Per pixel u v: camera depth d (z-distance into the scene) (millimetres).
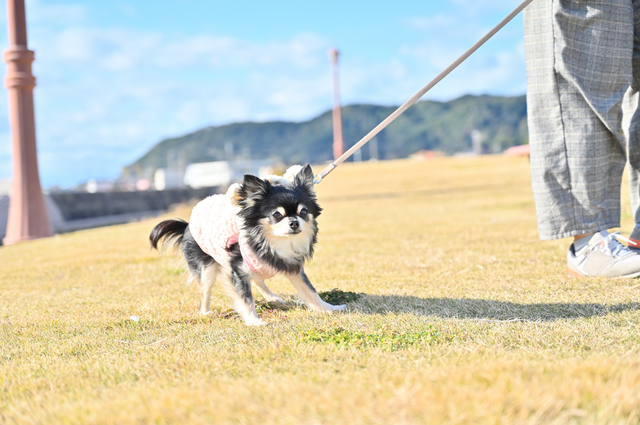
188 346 2809
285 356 2492
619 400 1588
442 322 3045
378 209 13078
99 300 4398
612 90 3818
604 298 3439
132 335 3176
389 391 1778
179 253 4352
